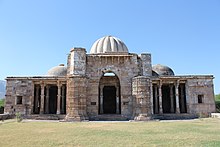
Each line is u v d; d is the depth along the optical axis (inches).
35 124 890.7
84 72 1224.8
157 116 1248.8
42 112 1302.9
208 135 554.9
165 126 790.5
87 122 1016.9
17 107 1286.9
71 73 1214.9
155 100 1402.6
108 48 1432.1
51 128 739.4
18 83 1314.0
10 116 1237.1
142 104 1128.2
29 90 1309.1
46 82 1337.4
